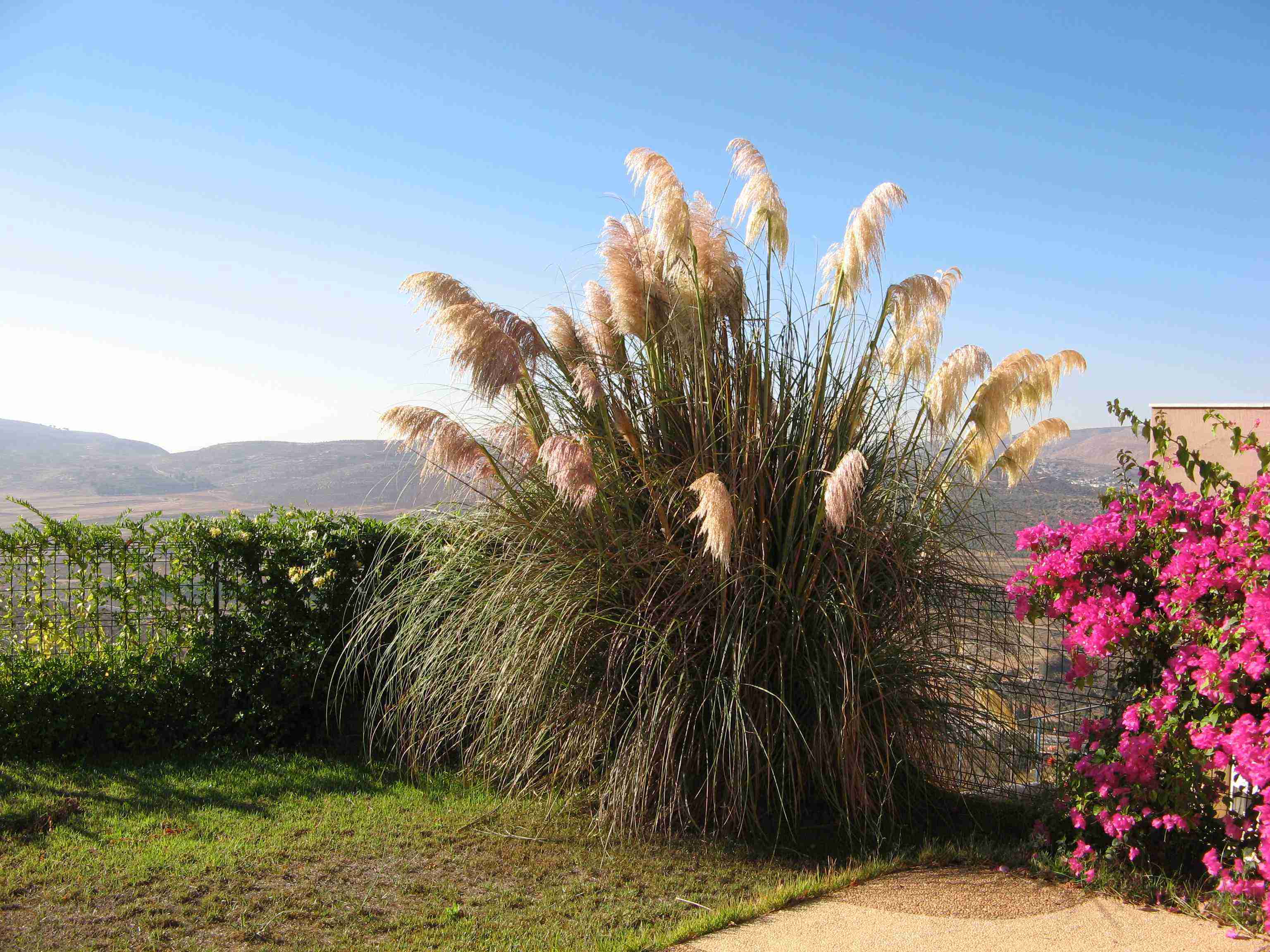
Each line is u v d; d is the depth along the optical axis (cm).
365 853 467
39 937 370
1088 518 495
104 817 518
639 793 478
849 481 440
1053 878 428
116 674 659
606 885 430
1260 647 383
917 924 378
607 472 539
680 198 534
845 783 472
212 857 459
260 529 695
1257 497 416
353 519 704
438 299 546
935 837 495
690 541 527
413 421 529
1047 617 489
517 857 462
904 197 535
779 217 573
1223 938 357
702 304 544
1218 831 420
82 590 668
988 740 506
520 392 568
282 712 669
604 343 596
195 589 682
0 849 466
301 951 363
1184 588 418
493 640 521
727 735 477
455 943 370
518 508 548
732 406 538
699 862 457
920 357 590
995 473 605
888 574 512
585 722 507
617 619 510
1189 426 543
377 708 668
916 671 501
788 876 441
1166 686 416
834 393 541
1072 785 448
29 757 627
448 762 620
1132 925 372
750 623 486
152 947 363
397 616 616
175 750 656
